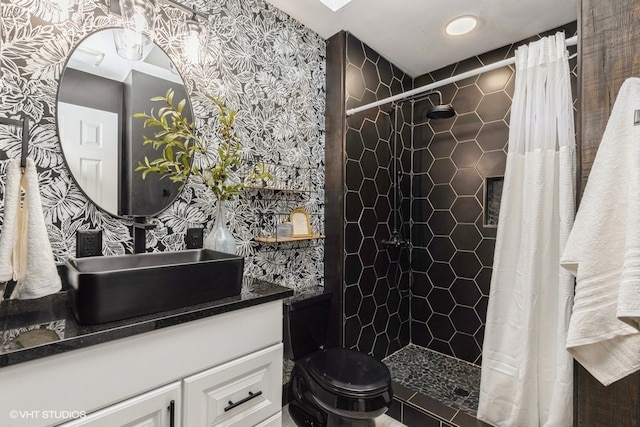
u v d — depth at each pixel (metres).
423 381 1.94
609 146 0.88
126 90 1.22
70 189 1.08
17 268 0.83
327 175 2.00
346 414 1.24
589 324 0.85
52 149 1.05
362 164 2.05
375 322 2.15
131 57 1.23
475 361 2.16
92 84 1.14
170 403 0.87
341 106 1.93
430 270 2.41
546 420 1.40
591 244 0.87
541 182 1.45
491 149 2.11
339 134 1.93
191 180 1.39
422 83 2.51
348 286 1.94
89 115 1.13
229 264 1.07
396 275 2.36
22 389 0.65
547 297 1.44
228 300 1.03
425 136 2.46
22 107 0.99
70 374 0.71
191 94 1.40
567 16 1.77
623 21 0.92
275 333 1.15
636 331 0.81
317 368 1.41
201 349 0.94
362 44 2.06
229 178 1.51
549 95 1.46
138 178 1.24
